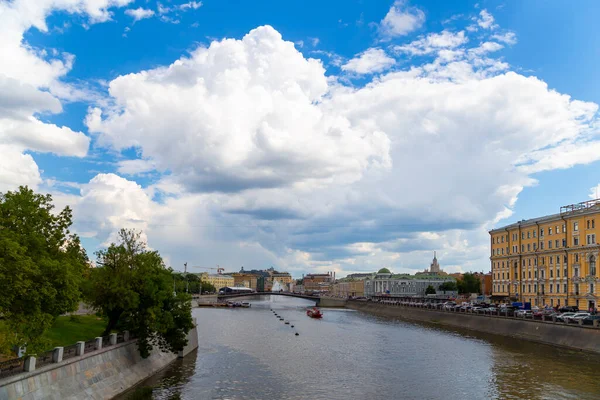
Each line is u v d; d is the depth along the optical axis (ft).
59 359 122.93
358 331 374.63
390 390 169.99
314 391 167.63
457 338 322.14
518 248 479.00
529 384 177.37
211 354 240.73
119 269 173.88
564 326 276.21
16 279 102.37
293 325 423.64
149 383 168.35
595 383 178.19
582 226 383.04
